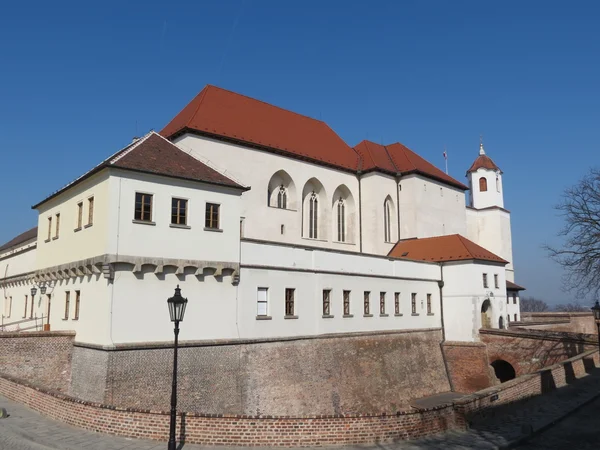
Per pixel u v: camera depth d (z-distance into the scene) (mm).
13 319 42062
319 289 36875
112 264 26094
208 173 30922
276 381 32406
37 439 17000
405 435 18297
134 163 27484
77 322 28906
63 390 28047
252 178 45531
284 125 54031
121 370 25688
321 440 17344
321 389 35250
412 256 53250
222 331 29984
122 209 26641
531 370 43312
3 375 24625
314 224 53031
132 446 16422
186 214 29078
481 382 46094
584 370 34094
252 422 17188
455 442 17984
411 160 61844
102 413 17859
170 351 27672
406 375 43188
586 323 71375
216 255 29891
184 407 27578
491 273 51000
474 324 47531
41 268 34500
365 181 57594
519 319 72438
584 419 22422
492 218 80312
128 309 26469
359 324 40062
